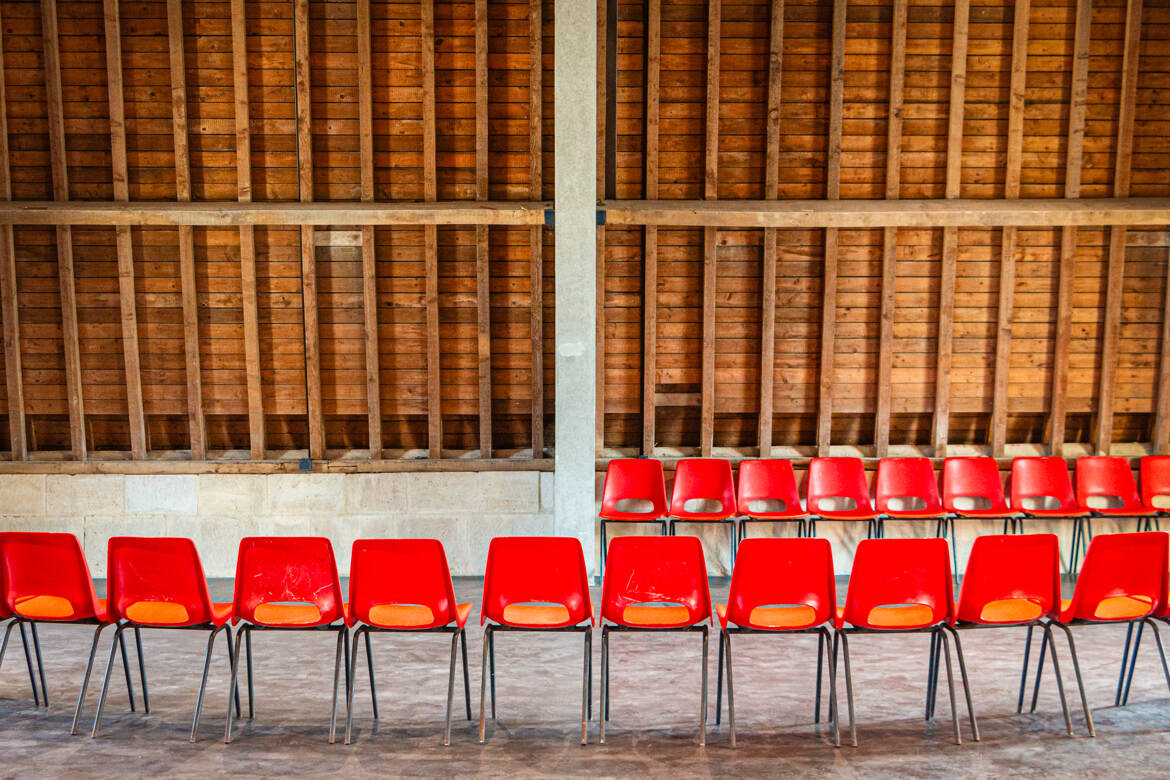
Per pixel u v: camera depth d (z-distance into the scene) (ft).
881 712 15.96
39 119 24.86
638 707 16.16
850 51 25.27
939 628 15.11
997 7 25.07
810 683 17.42
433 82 24.64
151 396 26.17
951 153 25.58
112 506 25.86
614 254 25.98
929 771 13.53
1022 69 25.13
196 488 25.88
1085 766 13.74
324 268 25.71
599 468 26.07
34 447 26.55
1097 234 26.18
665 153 25.82
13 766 13.64
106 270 25.50
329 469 25.86
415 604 14.93
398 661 18.80
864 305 26.45
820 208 25.40
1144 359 26.94
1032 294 26.48
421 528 25.99
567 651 19.42
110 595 15.15
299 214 24.80
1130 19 24.89
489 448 26.25
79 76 24.68
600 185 25.36
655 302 25.94
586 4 22.40
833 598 14.94
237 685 15.62
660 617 14.94
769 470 24.77
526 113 25.32
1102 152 26.03
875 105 25.62
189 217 24.75
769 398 26.37
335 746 14.43
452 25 24.77
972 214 25.40
